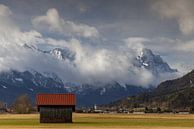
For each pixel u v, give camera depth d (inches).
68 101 5157.5
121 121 5708.7
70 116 5152.6
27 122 5339.6
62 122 5128.0
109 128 3946.9
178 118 7396.7
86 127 4094.5
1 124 4768.7
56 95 5196.9
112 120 6181.1
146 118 7317.9
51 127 4099.4
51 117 5128.0
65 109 5157.5
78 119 6663.4
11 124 4744.1
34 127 4109.3
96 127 4084.6
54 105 5128.0
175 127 4121.6
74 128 3944.4
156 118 7357.3
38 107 5167.3
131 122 5310.0
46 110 5142.7
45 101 5147.6
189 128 4001.0
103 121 5698.8
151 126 4298.7
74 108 5177.2
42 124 4749.0
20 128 3954.2
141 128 3961.6
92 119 6638.8
